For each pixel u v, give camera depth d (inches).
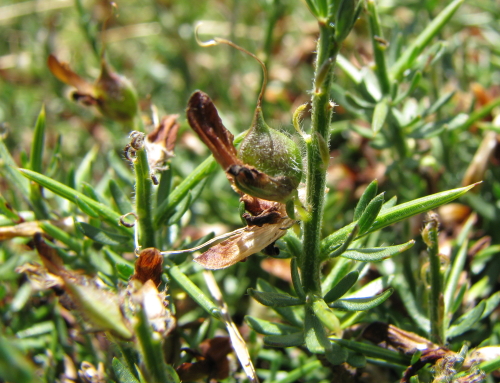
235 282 3.5
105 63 2.7
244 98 5.0
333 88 3.3
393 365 2.4
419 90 4.1
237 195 4.1
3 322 3.0
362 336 2.4
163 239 2.6
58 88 5.0
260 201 2.0
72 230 2.8
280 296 2.0
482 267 3.2
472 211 3.4
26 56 5.3
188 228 3.6
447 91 4.2
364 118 3.2
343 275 2.4
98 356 2.7
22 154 2.9
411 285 3.1
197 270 2.6
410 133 3.2
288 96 4.8
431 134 3.2
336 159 4.3
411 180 3.5
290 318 2.3
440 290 2.3
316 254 2.0
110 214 2.3
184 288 2.2
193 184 2.3
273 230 1.9
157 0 5.6
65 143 4.9
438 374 2.1
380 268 3.1
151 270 2.0
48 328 3.0
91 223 2.8
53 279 1.9
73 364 2.8
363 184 4.0
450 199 2.0
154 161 2.4
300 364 2.8
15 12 5.5
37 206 2.8
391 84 3.1
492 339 2.8
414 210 2.0
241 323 3.5
